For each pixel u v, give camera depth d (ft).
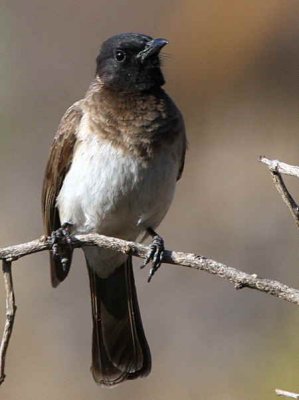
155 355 46.26
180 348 46.32
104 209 36.86
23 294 48.24
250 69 56.70
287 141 55.26
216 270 30.09
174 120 37.11
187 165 54.08
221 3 57.31
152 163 36.47
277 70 56.49
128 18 58.54
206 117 56.24
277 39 56.75
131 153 36.37
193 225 51.26
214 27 57.26
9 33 57.88
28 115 55.93
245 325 46.42
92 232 37.78
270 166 29.27
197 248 50.42
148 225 37.68
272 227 50.21
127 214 37.11
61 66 57.52
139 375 38.42
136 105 36.88
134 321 38.65
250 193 52.11
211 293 47.50
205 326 46.83
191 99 56.59
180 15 58.03
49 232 38.65
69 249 35.27
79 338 47.09
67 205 37.35
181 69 57.11
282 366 44.73
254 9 57.11
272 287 29.60
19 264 48.85
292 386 44.21
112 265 38.58
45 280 48.57
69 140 37.17
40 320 47.55
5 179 53.21
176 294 47.83
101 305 38.75
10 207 51.96
